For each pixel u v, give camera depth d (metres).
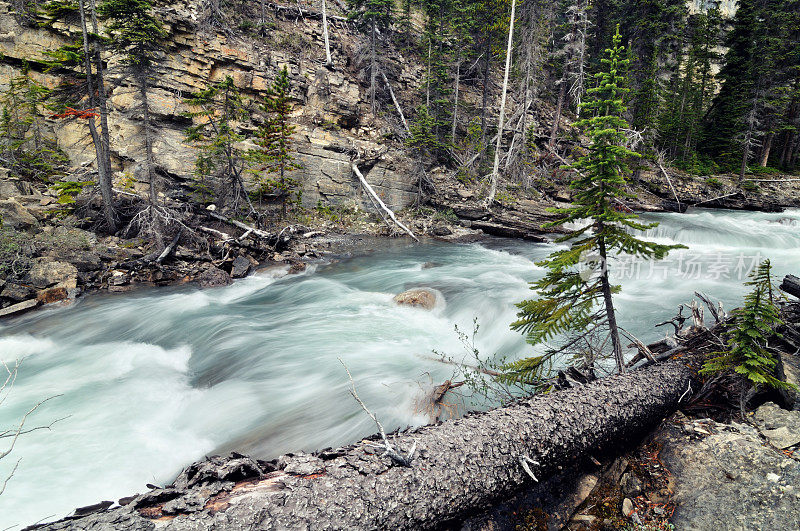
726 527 2.85
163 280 13.34
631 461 3.77
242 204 19.72
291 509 2.49
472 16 28.28
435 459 3.07
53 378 7.29
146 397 6.59
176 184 18.56
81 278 12.21
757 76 36.81
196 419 5.90
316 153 22.66
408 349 8.11
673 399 4.23
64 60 13.95
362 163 24.02
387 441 3.07
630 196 4.54
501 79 34.66
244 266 14.97
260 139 21.55
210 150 18.66
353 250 19.03
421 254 18.66
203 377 7.46
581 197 4.75
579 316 5.06
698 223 23.12
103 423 5.75
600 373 5.85
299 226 20.30
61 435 5.39
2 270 11.10
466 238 22.34
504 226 23.09
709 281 12.62
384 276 14.72
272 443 5.25
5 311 10.34
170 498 2.63
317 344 8.41
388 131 27.36
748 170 37.50
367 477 2.84
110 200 14.70
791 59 37.88
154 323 10.14
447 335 9.04
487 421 3.57
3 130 16.83
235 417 5.90
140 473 4.67
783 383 3.70
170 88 19.27
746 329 3.96
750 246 19.41
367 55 27.94
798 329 4.91
